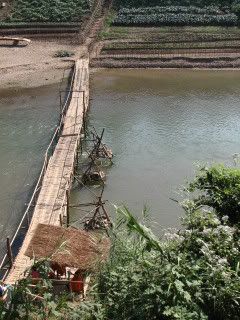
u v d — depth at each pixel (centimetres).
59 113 5200
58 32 7275
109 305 1346
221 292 1302
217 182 1909
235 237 1577
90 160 4225
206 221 1599
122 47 6881
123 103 5522
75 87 5522
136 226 1352
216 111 5275
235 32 7119
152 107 5409
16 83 6006
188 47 6856
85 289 1970
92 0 7919
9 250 2558
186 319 1218
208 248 1395
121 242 1512
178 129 4847
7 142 4594
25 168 4122
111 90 5906
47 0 7819
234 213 1831
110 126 4931
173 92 5847
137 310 1267
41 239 2169
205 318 1241
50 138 4647
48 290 1396
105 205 3566
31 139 4647
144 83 6125
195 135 4712
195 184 1969
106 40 7100
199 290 1306
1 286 1788
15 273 2464
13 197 3691
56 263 2034
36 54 6762
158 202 3597
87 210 3497
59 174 3681
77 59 6594
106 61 6631
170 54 6738
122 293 1320
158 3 7800
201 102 5531
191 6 7669
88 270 1975
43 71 6306
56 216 3103
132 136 4700
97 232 3116
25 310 1274
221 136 4688
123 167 4116
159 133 4769
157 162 4209
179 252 1411
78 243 2123
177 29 7250
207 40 6981
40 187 3578
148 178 3953
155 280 1306
